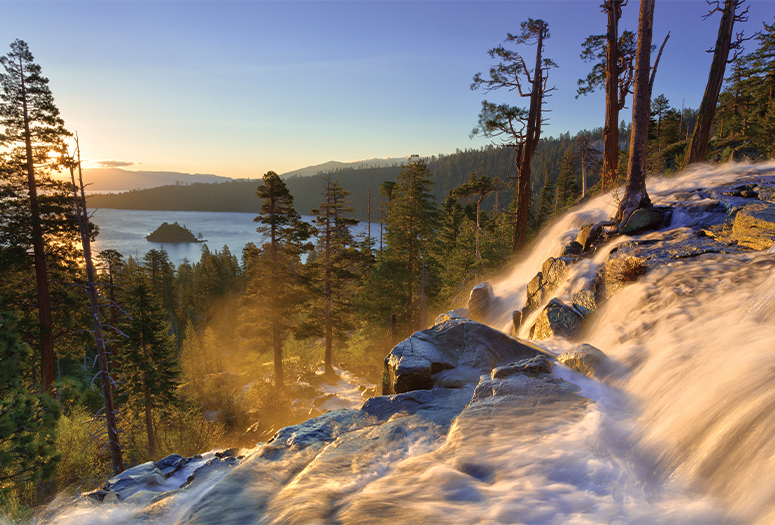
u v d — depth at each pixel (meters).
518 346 6.39
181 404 27.09
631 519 2.40
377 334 37.22
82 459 18.34
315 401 28.67
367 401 5.05
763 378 3.34
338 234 35.25
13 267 22.61
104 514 3.46
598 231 11.62
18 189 22.41
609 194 17.72
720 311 5.50
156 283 63.97
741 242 7.70
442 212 50.69
